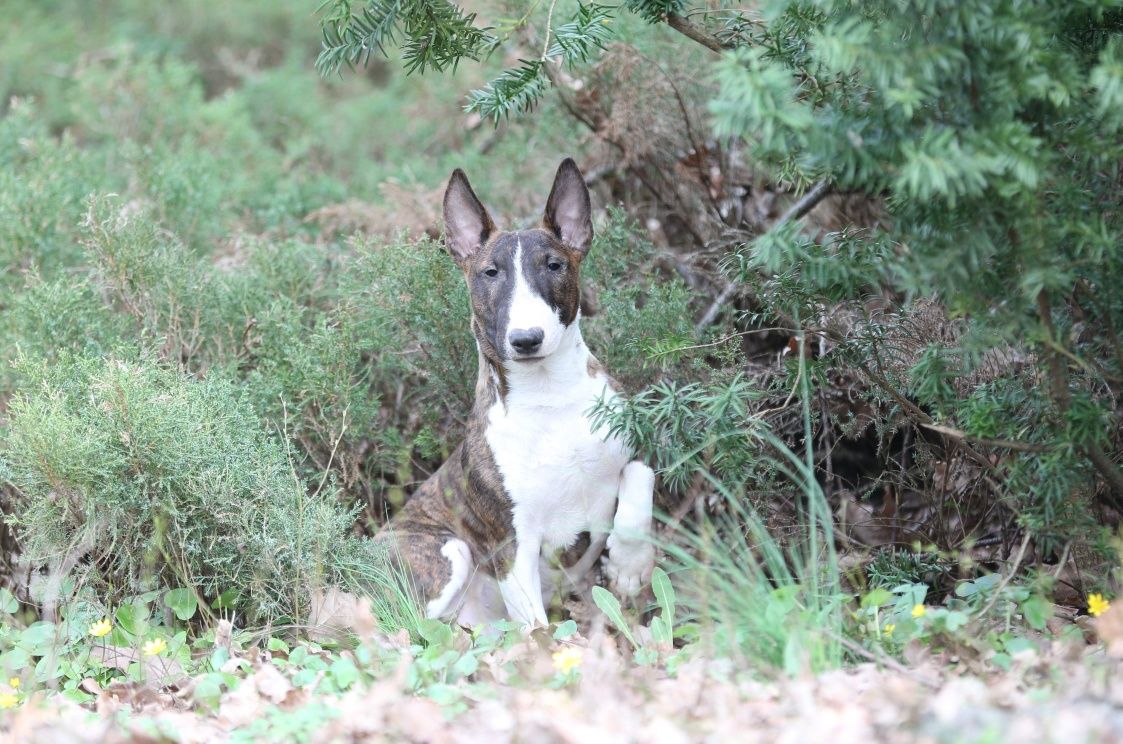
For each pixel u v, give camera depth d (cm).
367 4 924
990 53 695
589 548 1016
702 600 780
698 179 1234
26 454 948
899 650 756
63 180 1385
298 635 942
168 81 1845
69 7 2486
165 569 1004
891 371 971
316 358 1140
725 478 941
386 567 1023
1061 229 708
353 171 1780
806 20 804
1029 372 879
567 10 1287
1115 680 638
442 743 642
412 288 1152
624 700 682
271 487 984
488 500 1001
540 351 927
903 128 712
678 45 1273
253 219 1541
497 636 1049
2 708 776
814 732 588
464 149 1566
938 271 723
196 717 759
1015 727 564
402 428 1233
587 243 1006
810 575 829
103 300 1230
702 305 1220
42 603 1004
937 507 1002
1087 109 728
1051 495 805
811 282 859
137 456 964
